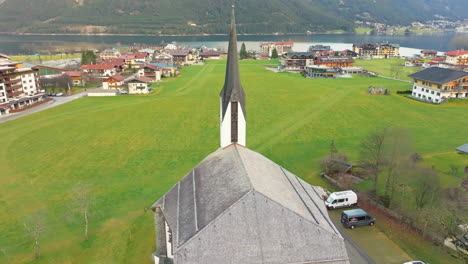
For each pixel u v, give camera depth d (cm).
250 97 12094
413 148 5869
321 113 9912
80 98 12362
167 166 6247
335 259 2345
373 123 8912
